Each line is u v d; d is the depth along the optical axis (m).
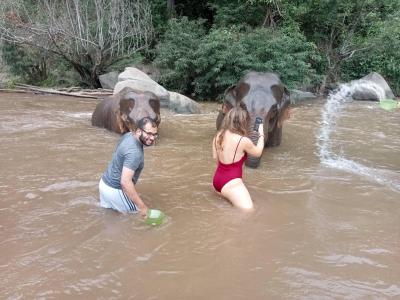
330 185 4.29
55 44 11.26
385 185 4.34
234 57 10.94
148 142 3.30
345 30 13.43
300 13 12.48
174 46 11.62
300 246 3.01
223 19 12.97
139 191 3.96
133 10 13.02
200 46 11.11
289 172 4.69
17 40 11.30
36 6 12.20
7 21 11.38
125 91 6.60
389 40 12.79
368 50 13.29
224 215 3.47
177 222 3.32
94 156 5.02
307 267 2.74
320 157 5.40
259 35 11.41
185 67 11.40
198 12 15.00
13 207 3.52
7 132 6.16
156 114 5.83
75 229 3.15
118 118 5.95
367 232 3.25
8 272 2.59
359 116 8.82
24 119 7.20
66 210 3.46
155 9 13.84
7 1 11.68
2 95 10.59
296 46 11.65
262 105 4.93
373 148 6.00
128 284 2.51
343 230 3.28
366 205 3.79
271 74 5.44
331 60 13.57
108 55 11.94
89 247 2.90
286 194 4.00
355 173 4.73
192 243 3.00
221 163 3.74
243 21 13.18
